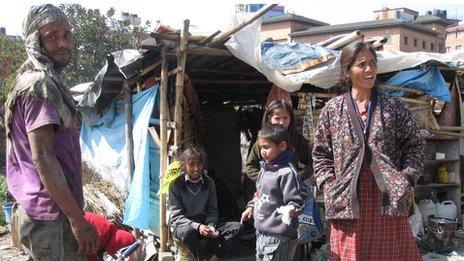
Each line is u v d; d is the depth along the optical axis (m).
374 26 45.16
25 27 2.50
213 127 7.96
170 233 5.45
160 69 6.07
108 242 3.50
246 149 8.52
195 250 4.55
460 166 7.65
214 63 6.47
